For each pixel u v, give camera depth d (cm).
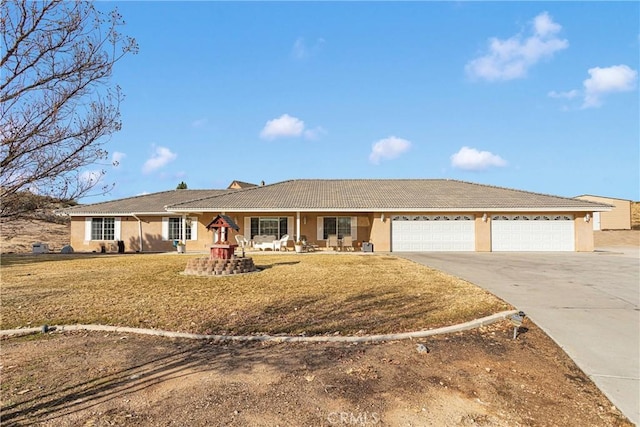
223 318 712
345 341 589
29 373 479
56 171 339
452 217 2273
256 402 403
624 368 504
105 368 494
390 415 382
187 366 498
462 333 634
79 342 602
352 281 1089
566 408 407
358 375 470
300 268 1395
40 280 1153
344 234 2359
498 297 878
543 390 445
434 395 425
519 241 2264
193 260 1280
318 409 390
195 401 405
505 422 376
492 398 423
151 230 2567
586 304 816
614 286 1025
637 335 625
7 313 760
